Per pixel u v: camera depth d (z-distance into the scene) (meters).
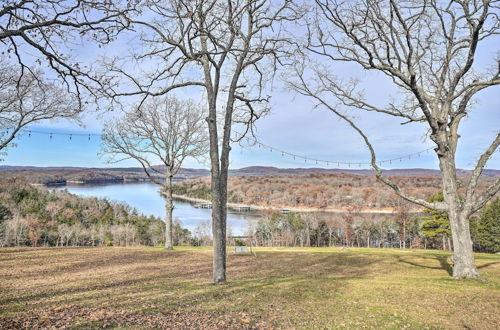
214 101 10.75
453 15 13.09
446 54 13.47
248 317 6.45
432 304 7.87
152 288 9.59
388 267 15.67
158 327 5.69
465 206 12.33
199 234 61.22
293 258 19.45
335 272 13.90
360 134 13.55
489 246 47.34
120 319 6.15
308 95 14.27
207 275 12.52
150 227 61.56
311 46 13.55
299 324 6.13
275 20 11.49
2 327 5.52
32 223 51.19
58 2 6.75
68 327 5.59
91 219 63.44
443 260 18.30
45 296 8.52
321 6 11.77
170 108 23.72
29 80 14.50
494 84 12.16
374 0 12.15
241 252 22.84
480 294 8.99
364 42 13.88
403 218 56.47
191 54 9.69
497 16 12.26
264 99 12.51
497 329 6.05
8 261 15.84
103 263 16.23
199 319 6.25
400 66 13.26
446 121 12.63
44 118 16.50
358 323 6.27
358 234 63.88
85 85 7.74
